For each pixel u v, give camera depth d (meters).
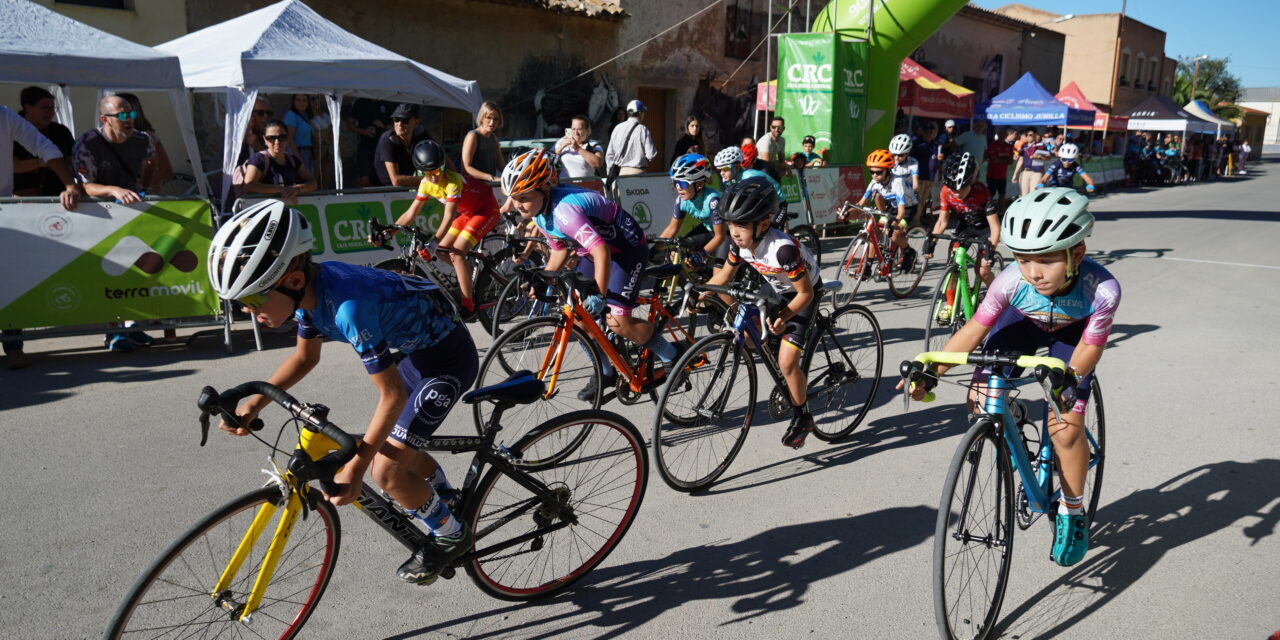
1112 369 5.55
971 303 5.86
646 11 14.25
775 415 4.02
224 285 2.01
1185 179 27.84
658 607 2.79
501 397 2.62
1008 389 2.52
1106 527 3.37
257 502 2.22
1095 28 33.78
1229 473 3.87
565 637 2.62
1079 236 2.38
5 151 5.36
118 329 5.34
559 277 3.91
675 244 5.39
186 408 4.45
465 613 2.74
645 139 9.38
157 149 6.48
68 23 5.76
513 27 12.41
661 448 3.53
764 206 3.46
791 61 12.41
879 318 7.07
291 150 7.30
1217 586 2.94
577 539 3.04
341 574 2.92
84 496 3.41
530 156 3.90
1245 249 11.28
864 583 2.93
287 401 2.14
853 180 12.23
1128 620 2.74
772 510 3.49
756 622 2.70
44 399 4.55
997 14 23.14
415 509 2.49
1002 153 13.99
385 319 2.30
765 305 3.58
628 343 4.44
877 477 3.84
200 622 2.30
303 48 7.13
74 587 2.78
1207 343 6.22
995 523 2.61
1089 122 19.27
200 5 9.34
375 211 6.50
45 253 5.09
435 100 8.62
